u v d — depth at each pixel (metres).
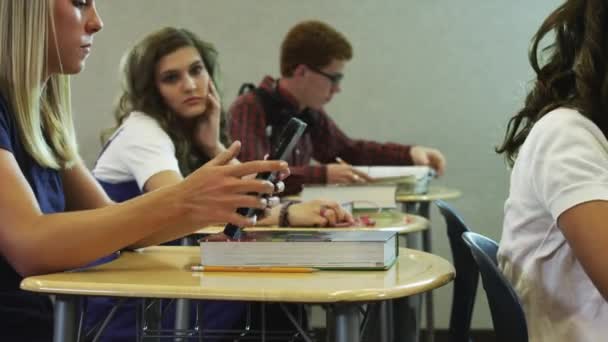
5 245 1.62
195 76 3.18
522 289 1.65
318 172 3.94
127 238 1.62
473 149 5.23
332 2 5.25
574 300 1.58
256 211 1.71
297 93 4.30
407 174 3.98
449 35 5.22
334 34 4.29
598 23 1.65
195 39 3.28
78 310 1.52
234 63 5.27
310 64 4.24
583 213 1.46
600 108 1.63
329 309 1.47
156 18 5.23
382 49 5.26
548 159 1.56
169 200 1.62
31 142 1.83
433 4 5.22
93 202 2.11
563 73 1.72
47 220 1.62
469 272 2.21
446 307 5.25
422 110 5.26
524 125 1.81
